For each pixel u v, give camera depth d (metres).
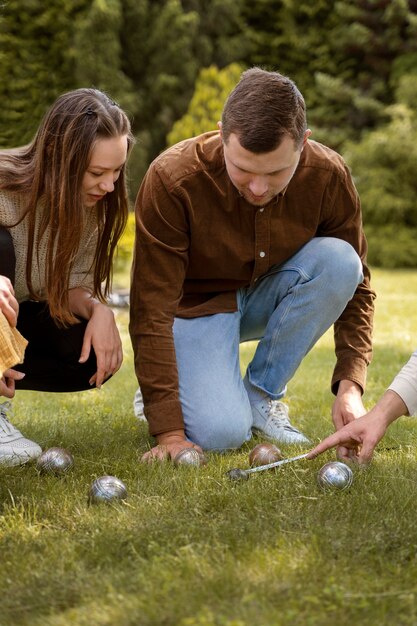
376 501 2.01
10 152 2.38
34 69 11.21
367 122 13.05
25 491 2.14
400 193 12.20
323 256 2.74
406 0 12.90
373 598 1.51
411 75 12.60
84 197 2.33
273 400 2.93
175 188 2.55
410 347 5.32
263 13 13.14
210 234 2.64
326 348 5.36
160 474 2.27
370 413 2.25
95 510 2.00
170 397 2.59
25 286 2.53
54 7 11.32
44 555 1.73
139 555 1.71
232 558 1.66
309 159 2.63
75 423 3.05
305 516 1.92
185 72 12.34
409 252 11.97
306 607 1.47
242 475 2.23
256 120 2.20
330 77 12.91
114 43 11.71
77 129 2.21
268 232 2.66
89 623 1.43
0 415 2.49
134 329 2.63
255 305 2.92
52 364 2.68
